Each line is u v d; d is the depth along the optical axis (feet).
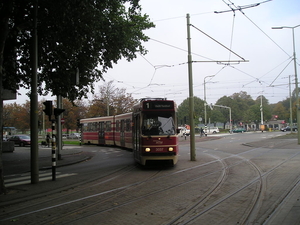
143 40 55.47
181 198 25.54
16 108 216.13
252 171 39.47
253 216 19.95
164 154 42.73
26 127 224.94
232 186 29.99
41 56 46.70
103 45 48.34
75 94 53.52
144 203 24.17
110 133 99.04
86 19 40.27
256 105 278.67
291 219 19.08
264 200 24.20
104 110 163.02
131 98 167.02
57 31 41.19
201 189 28.94
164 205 23.38
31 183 35.12
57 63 48.39
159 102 44.50
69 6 36.27
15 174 44.75
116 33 46.50
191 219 19.57
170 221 19.24
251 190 27.99
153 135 43.09
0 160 29.45
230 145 94.48
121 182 34.19
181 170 42.19
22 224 19.62
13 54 43.04
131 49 52.54
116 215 20.95
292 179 32.86
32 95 35.68
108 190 29.86
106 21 46.47
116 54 49.21
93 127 113.70
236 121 314.96
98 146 110.63
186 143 113.19
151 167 46.75
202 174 38.06
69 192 29.68
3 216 21.72
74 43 42.24
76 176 40.19
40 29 40.86
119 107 164.66
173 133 43.57
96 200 25.73
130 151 82.64
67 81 49.34
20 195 28.71
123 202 24.68
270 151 69.36
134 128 50.78
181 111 258.98
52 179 37.19
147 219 19.83
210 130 231.30
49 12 38.22
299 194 25.99
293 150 70.33
